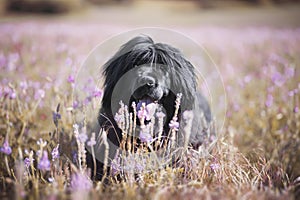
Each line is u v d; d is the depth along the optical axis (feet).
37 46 43.27
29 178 15.33
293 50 44.24
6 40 49.19
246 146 22.81
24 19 108.88
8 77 28.04
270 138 23.29
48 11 140.15
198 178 15.90
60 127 19.62
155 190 14.05
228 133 22.13
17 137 20.04
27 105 21.76
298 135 22.76
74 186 13.96
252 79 34.35
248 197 14.10
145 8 166.61
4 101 20.40
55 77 25.04
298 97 24.95
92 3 177.88
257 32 73.26
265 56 44.86
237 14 136.87
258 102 27.37
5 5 138.21
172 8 167.12
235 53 48.83
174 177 14.97
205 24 100.12
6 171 17.69
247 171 17.87
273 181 16.98
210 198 13.41
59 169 15.66
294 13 131.03
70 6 141.38
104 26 82.69
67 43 48.37
